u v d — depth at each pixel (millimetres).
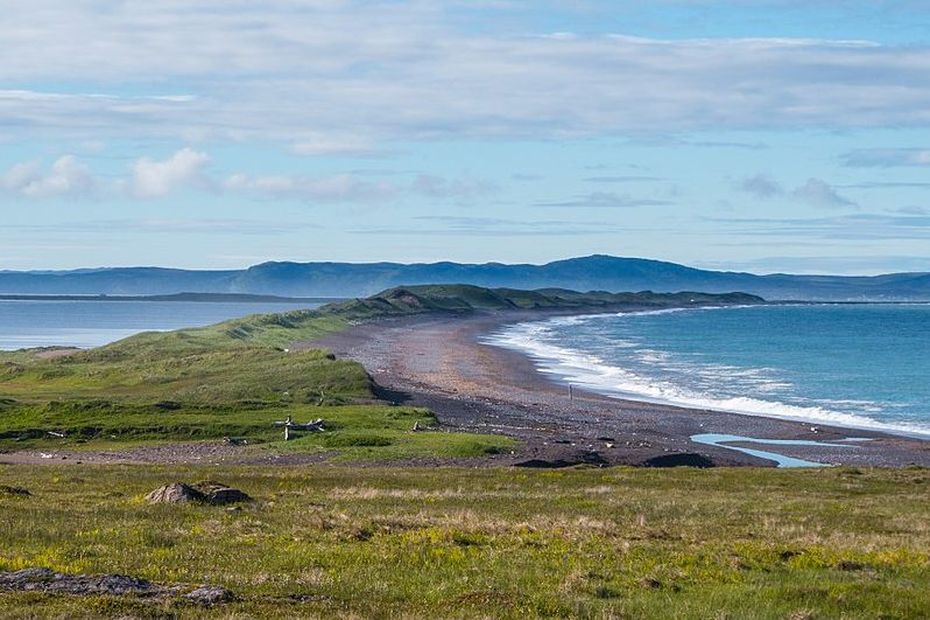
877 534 30703
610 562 23297
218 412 81562
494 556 23688
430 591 19641
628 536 27719
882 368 147875
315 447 67562
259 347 129125
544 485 46031
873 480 51188
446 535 26172
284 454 65312
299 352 121312
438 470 54625
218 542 24469
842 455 72062
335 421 77062
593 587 20219
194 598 17969
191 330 170125
